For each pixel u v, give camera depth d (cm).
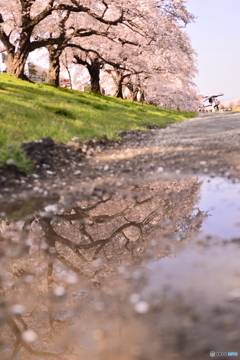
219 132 1332
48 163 708
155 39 3478
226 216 355
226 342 137
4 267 274
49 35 4309
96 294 210
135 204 452
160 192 501
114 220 392
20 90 2386
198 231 312
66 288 230
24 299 219
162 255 263
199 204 418
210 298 177
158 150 922
